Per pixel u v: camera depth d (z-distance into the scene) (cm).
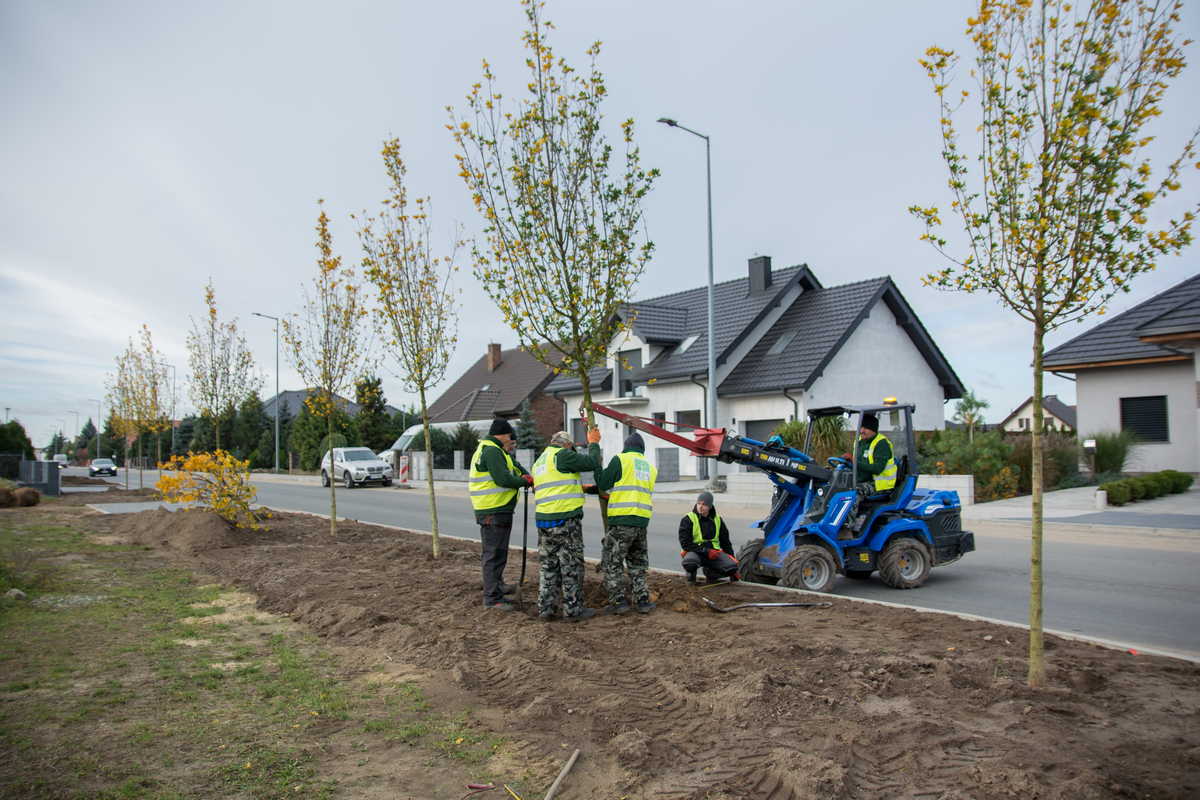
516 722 462
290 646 642
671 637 626
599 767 399
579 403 3375
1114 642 606
